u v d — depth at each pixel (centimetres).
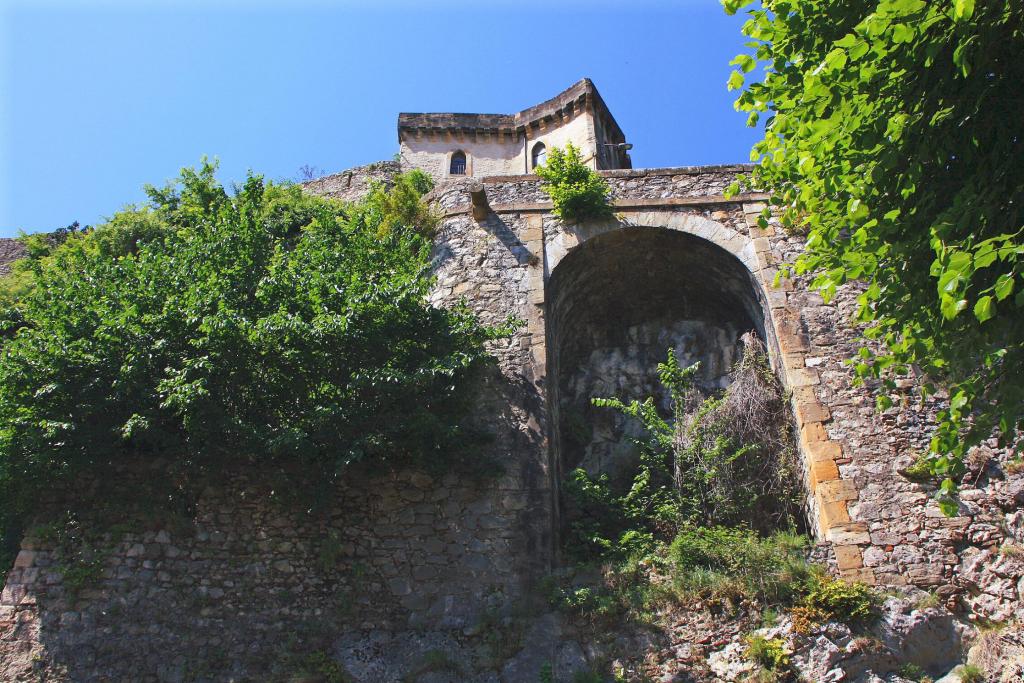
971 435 576
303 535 900
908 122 577
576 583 873
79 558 880
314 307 907
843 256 666
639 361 1235
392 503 930
